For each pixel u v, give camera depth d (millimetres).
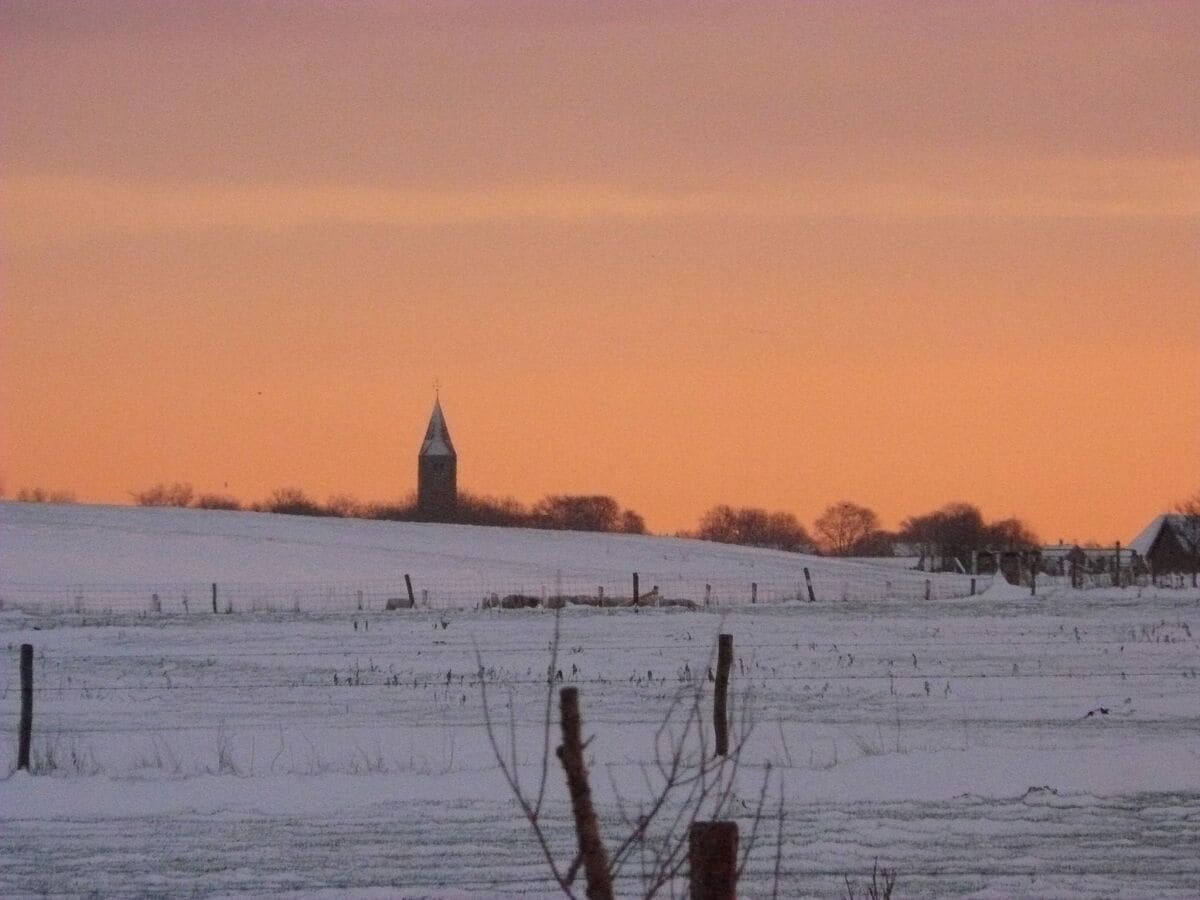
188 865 47812
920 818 52906
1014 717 81875
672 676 107062
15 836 52500
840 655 121750
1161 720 79750
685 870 45844
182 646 143625
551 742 73938
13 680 113188
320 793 59938
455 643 141750
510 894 43562
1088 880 44125
